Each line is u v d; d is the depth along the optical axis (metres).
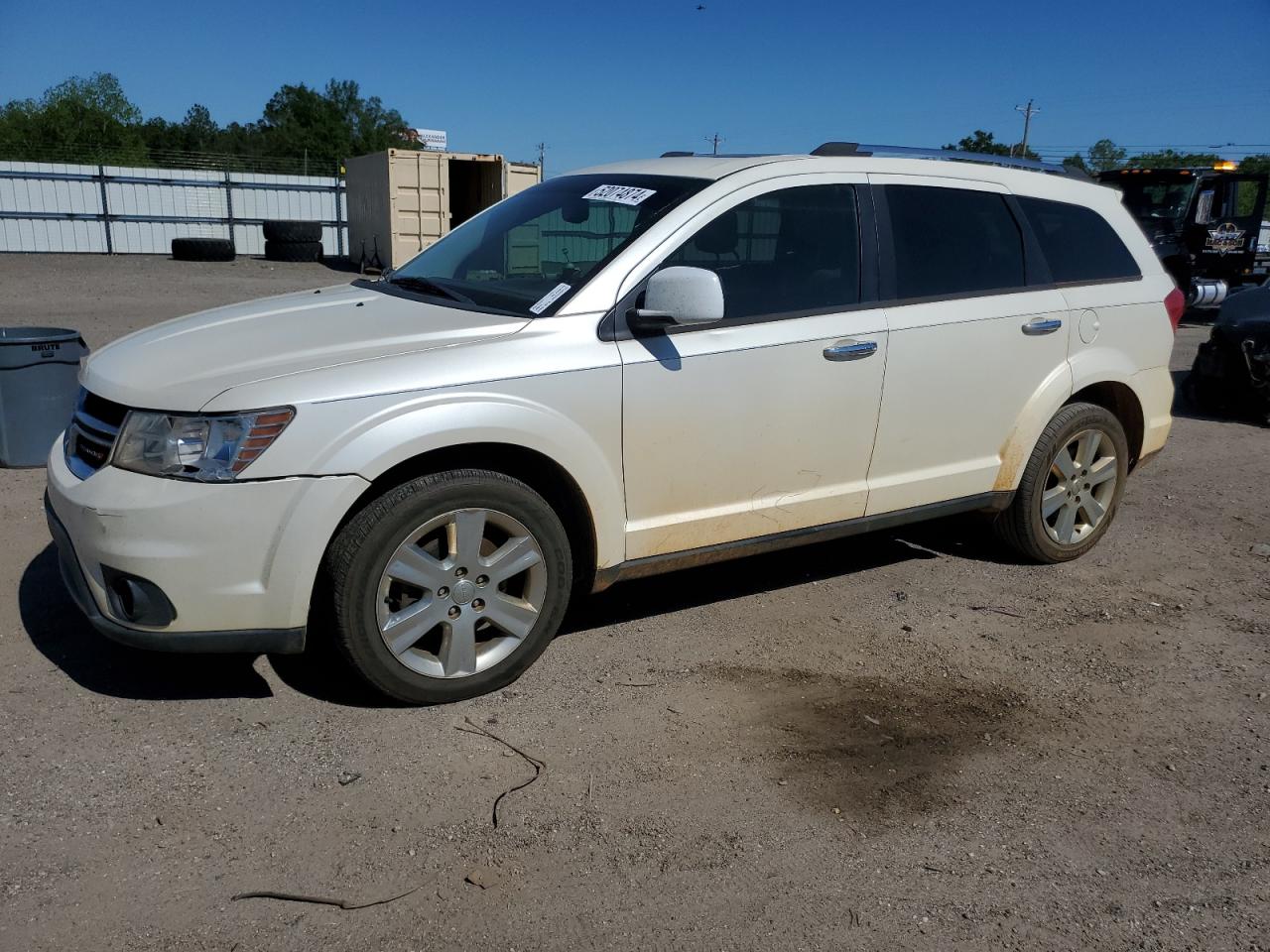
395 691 3.46
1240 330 8.90
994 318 4.63
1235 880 2.85
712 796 3.13
